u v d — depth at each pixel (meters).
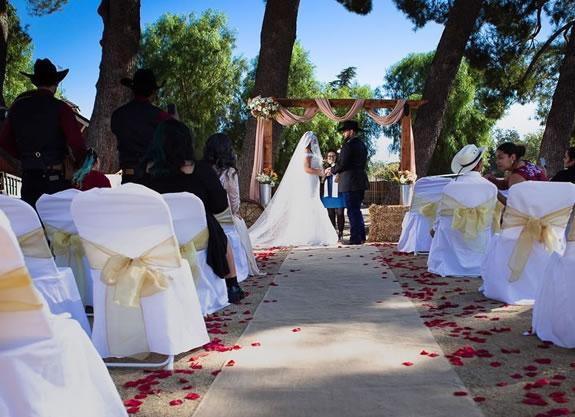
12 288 1.64
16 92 28.47
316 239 9.60
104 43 10.81
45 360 1.75
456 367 3.09
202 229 4.16
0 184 12.81
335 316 4.37
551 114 14.13
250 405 2.65
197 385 2.93
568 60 13.91
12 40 19.39
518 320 4.10
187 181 4.19
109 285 3.20
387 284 5.69
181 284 3.37
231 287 4.98
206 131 31.77
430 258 6.28
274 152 12.23
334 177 10.48
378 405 2.61
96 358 2.00
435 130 12.23
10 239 1.55
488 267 4.92
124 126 5.16
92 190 3.10
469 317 4.23
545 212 4.48
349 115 10.84
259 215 10.77
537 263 4.65
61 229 4.33
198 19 32.69
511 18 16.45
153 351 3.24
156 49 31.72
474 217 5.79
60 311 3.37
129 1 10.54
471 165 6.45
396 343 3.59
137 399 2.74
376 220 9.98
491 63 17.48
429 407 2.56
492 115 19.14
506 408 2.51
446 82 12.11
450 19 12.12
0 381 1.68
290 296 5.20
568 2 17.67
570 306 3.38
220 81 32.22
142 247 3.18
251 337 3.82
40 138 4.67
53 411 1.76
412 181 10.61
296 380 2.96
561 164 13.98
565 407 2.49
